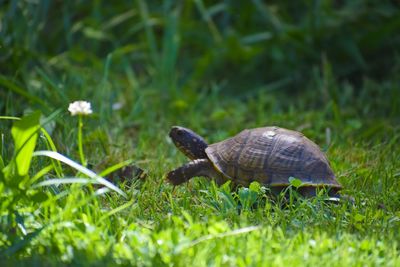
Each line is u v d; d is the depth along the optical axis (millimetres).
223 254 5039
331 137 10000
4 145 7676
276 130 7133
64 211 5551
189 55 15289
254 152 6930
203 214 6289
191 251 5102
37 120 5707
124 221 5805
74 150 8562
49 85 10641
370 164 8312
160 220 5973
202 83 14531
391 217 6414
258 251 5043
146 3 15578
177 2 15297
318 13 14797
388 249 5367
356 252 5211
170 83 13070
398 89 12945
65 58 12969
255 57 15023
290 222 6066
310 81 14070
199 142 7855
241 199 6395
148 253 4984
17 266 4730
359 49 14742
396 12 14742
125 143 9367
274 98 13305
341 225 6070
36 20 11984
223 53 14664
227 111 12344
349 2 15156
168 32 13555
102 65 12797
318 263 4930
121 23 15289
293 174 6711
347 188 7398
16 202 5598
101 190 5656
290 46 14930
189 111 12266
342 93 13398
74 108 6172
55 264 4754
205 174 7340
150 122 11062
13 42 10938
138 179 7605
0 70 10406
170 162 8555
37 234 5230
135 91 12461
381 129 10336
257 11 15430
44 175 7035
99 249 5047
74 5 14734
